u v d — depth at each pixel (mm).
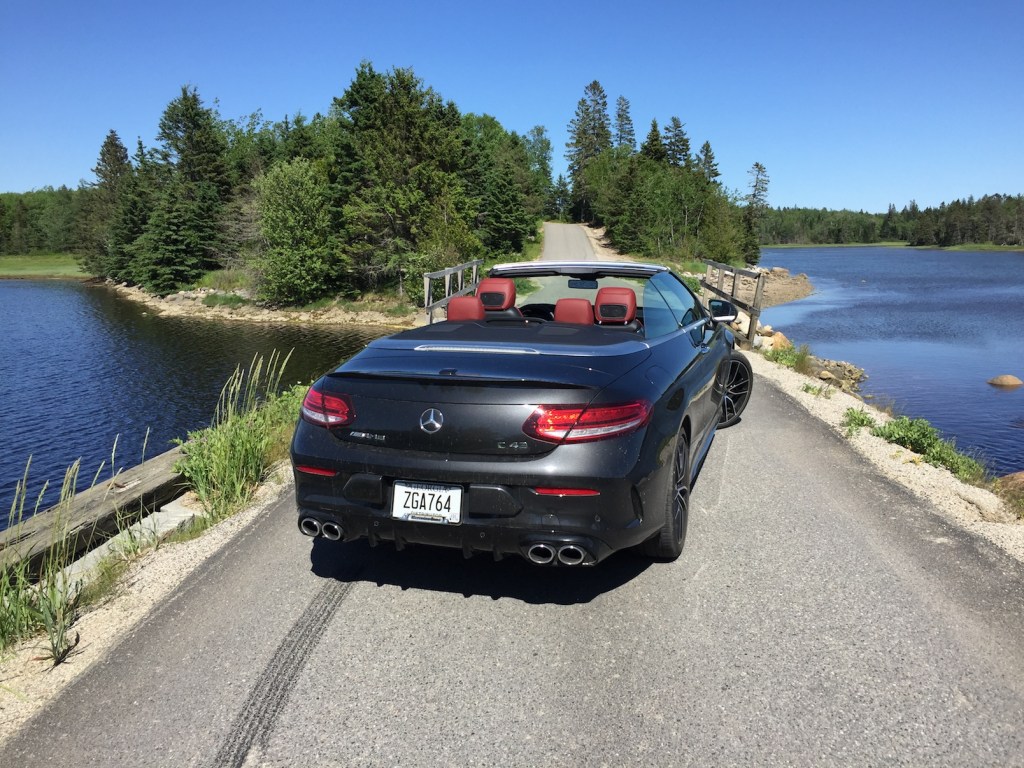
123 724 2234
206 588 3191
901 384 19156
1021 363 23344
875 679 2398
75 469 3732
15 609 2828
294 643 2699
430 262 51531
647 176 94562
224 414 5375
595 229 118250
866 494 4324
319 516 2861
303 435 2906
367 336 45844
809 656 2545
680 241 82812
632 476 2629
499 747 2096
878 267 113625
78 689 2434
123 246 83062
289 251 54938
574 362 2811
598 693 2352
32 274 107625
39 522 3773
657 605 2943
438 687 2402
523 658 2570
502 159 104375
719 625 2773
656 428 2797
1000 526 3812
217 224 73250
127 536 3814
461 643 2682
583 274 4148
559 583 3170
